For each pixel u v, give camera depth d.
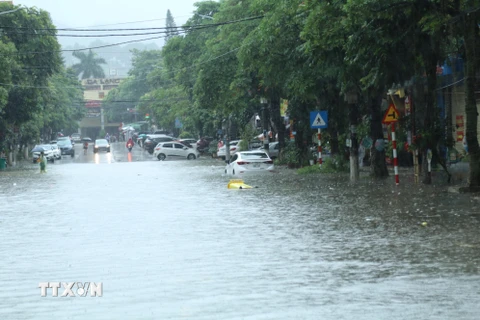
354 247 18.78
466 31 31.30
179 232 22.81
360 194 33.81
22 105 89.69
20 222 27.23
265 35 44.31
